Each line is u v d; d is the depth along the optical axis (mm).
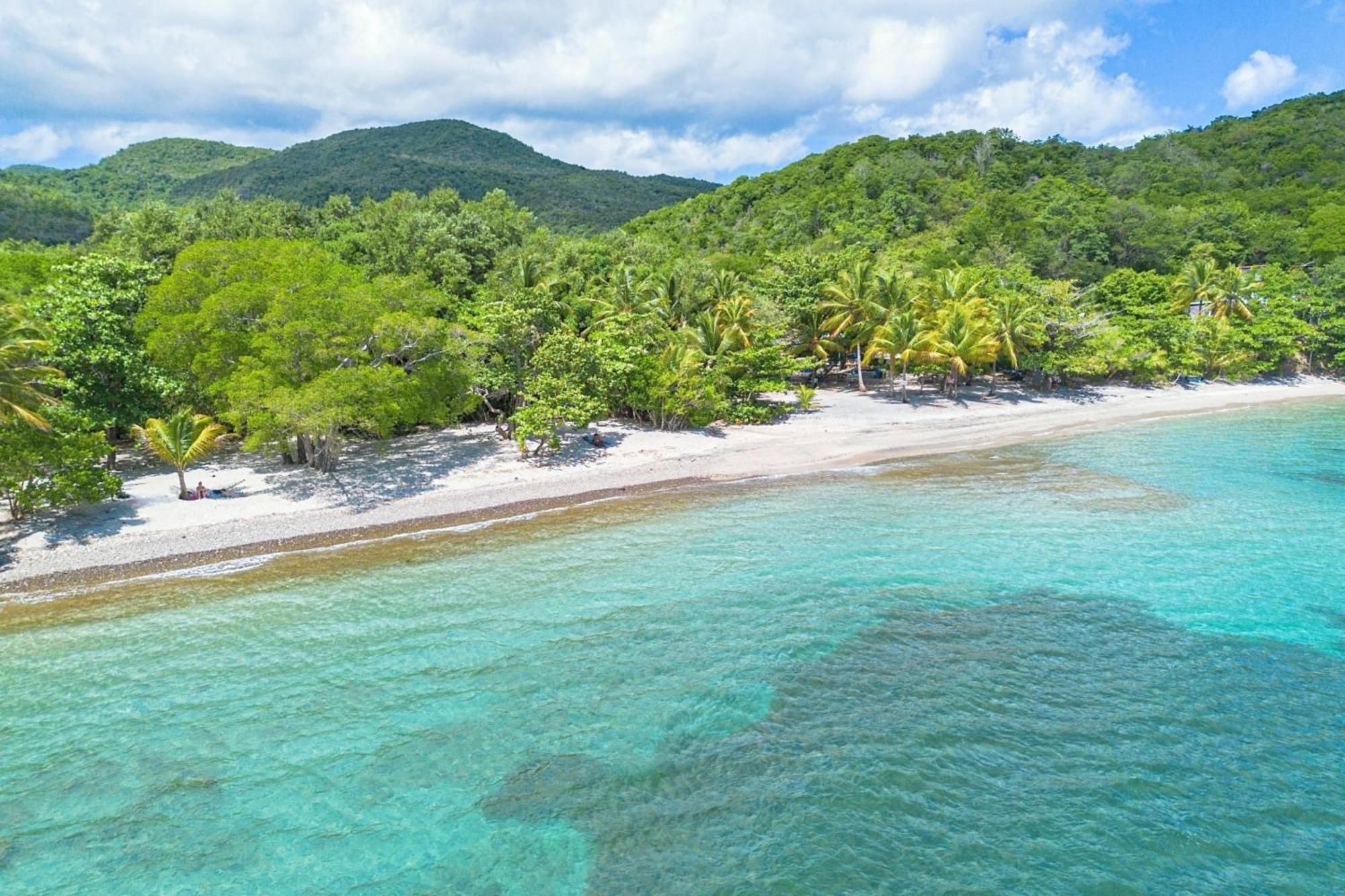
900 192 111375
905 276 61125
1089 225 91688
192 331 33031
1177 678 17859
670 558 26297
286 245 39219
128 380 34031
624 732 16266
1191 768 14594
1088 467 38125
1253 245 93062
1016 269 70125
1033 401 57312
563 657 19469
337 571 25406
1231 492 33219
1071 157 136625
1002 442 44375
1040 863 12320
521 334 40656
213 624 21609
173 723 16891
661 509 32000
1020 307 58781
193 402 37094
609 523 30219
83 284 35188
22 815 14055
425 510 31500
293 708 17359
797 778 14617
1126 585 23219
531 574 25047
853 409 53594
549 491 34281
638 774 14914
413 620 21719
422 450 41219
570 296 56062
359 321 33281
